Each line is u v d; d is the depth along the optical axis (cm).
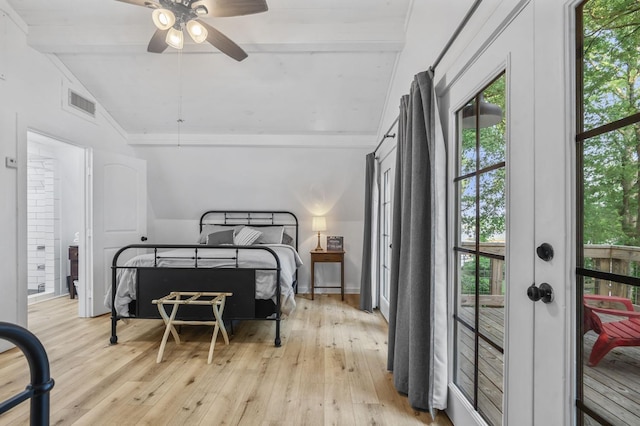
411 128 194
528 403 107
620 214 77
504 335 120
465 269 162
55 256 459
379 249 405
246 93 353
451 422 171
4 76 269
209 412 178
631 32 75
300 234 498
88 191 362
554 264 95
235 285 281
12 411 179
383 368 234
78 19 277
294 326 333
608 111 80
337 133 423
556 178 95
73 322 341
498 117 131
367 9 256
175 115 393
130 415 175
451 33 168
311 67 315
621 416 76
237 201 491
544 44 99
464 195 163
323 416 176
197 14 200
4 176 269
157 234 506
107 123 393
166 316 258
